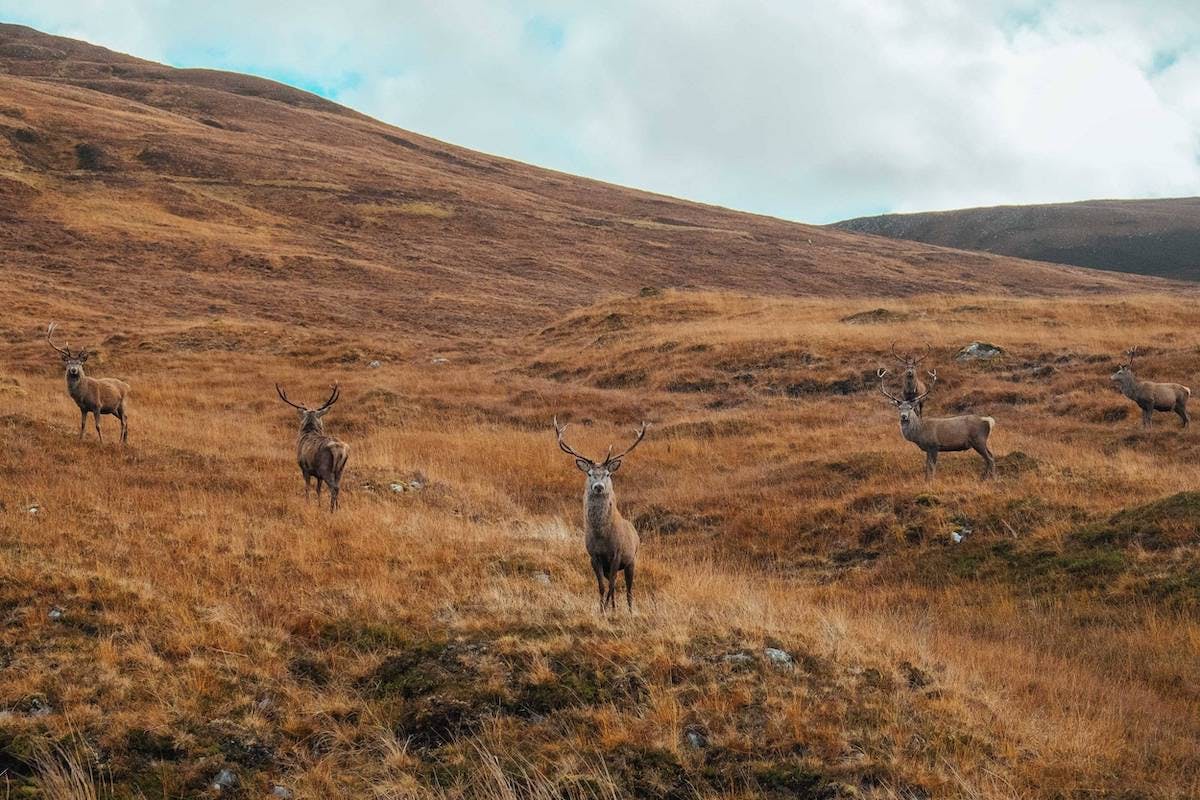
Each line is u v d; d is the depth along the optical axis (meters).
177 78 166.62
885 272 101.56
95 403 19.67
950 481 19.44
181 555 12.06
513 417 30.88
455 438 27.08
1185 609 13.00
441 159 139.38
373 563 12.59
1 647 8.72
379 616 10.23
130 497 15.16
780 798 7.05
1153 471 19.38
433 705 8.21
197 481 17.78
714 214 134.62
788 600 13.87
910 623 12.95
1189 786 7.57
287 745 7.86
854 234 142.00
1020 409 28.19
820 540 18.12
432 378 36.78
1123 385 24.25
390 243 82.44
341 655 9.38
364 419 29.73
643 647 8.91
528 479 23.52
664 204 134.88
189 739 7.70
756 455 25.16
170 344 42.19
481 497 20.17
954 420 19.88
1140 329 36.62
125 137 95.06
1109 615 13.44
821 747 7.55
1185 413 24.17
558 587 12.23
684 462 25.08
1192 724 9.37
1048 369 31.12
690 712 7.95
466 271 76.62
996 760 7.70
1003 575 15.53
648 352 39.06
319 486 16.44
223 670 8.81
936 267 111.44
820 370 34.06
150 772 7.35
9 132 86.44
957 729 8.04
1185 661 11.45
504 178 133.75
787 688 8.34
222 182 89.88
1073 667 11.26
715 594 12.55
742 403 32.06
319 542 13.43
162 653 8.99
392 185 101.44
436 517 17.02
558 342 47.16
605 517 9.79
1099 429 25.12
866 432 26.19
